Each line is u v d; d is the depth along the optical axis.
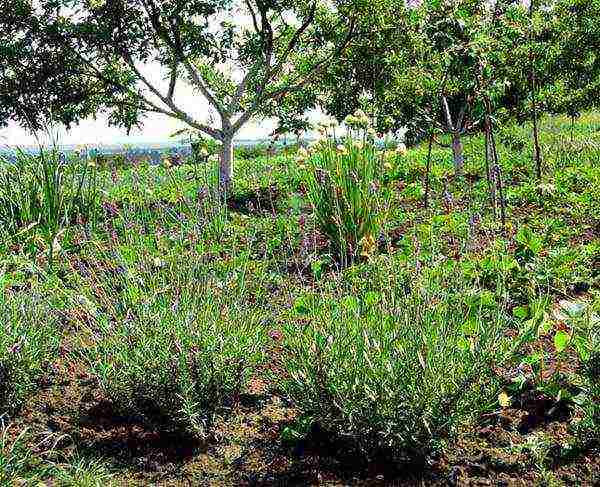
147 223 7.29
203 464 3.32
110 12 13.55
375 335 3.47
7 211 7.29
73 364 4.23
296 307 4.28
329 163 6.53
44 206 7.18
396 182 10.19
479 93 6.80
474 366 3.31
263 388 3.97
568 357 4.02
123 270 4.75
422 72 11.44
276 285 5.42
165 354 3.52
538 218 7.50
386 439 3.22
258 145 24.27
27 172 7.54
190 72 14.61
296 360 3.58
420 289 4.05
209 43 14.27
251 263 5.79
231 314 3.92
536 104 12.31
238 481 3.18
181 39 14.45
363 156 6.40
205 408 3.57
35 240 6.63
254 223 7.62
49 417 3.69
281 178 11.32
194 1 13.57
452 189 9.40
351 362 3.32
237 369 3.65
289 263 6.18
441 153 14.99
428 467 3.22
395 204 7.51
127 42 13.84
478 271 5.08
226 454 3.39
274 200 9.91
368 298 4.16
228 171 14.70
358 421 3.24
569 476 3.12
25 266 5.60
